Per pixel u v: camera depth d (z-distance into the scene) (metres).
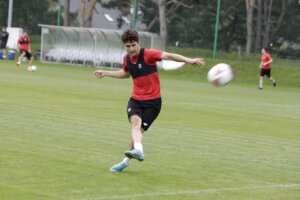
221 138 40.84
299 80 111.44
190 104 62.97
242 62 118.12
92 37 126.56
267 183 27.84
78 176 27.14
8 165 28.55
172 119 49.44
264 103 70.00
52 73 99.44
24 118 44.19
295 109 64.62
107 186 25.59
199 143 38.16
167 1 128.38
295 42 117.44
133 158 28.52
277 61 117.94
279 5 119.00
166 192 25.11
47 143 34.78
